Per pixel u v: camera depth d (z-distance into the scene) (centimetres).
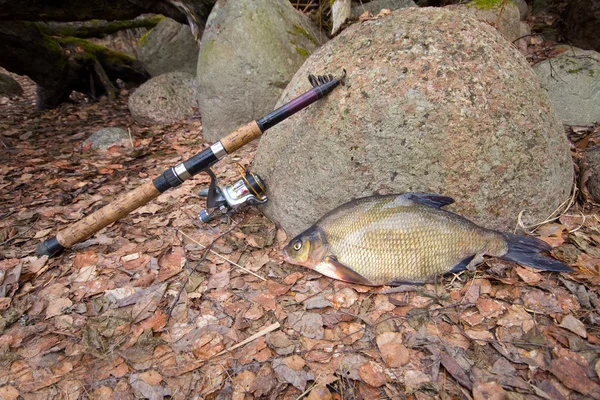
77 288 64
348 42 66
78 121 161
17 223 83
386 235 56
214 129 116
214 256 68
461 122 57
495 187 59
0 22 157
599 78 102
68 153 123
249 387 48
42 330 57
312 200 65
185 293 61
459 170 58
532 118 60
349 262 57
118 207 67
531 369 47
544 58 118
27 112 182
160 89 144
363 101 60
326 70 65
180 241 73
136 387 49
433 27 61
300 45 115
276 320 56
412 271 57
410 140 58
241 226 74
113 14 143
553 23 151
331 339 53
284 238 70
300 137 66
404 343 51
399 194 57
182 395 48
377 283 57
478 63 59
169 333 56
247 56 107
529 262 56
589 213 68
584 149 87
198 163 64
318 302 57
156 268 67
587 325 51
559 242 61
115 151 122
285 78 110
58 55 178
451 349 50
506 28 124
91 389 49
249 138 63
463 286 57
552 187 63
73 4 135
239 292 61
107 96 197
